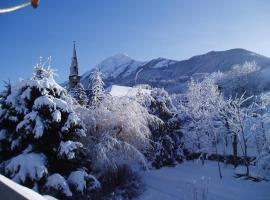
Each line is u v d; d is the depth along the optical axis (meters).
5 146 21.05
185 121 45.94
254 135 37.91
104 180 25.38
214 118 42.84
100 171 25.98
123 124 27.06
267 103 38.62
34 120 19.44
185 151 44.97
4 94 22.48
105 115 27.03
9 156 21.44
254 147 46.38
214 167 40.56
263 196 29.03
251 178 34.47
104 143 25.53
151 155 37.84
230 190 30.67
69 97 23.84
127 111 27.39
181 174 36.03
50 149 20.64
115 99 28.22
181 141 43.72
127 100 28.00
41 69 23.27
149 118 30.11
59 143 20.62
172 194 29.05
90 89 29.45
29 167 18.25
